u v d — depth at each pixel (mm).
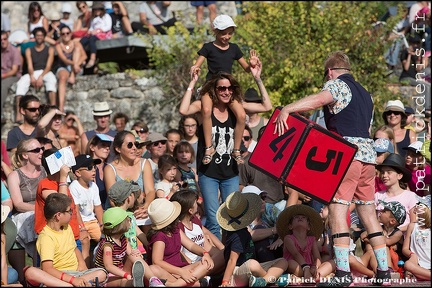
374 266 14797
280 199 16438
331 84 13078
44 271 13586
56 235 13938
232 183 15586
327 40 24016
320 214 15242
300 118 12938
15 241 15297
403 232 15555
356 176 13109
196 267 13945
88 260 15242
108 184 16312
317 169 12891
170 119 25453
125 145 16359
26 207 15555
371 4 25594
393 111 19234
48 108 19422
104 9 28359
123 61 28969
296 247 14227
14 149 18875
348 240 13219
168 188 16875
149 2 28438
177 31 26344
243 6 25594
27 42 28062
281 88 23297
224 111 15414
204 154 15367
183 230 14734
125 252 14109
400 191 16156
